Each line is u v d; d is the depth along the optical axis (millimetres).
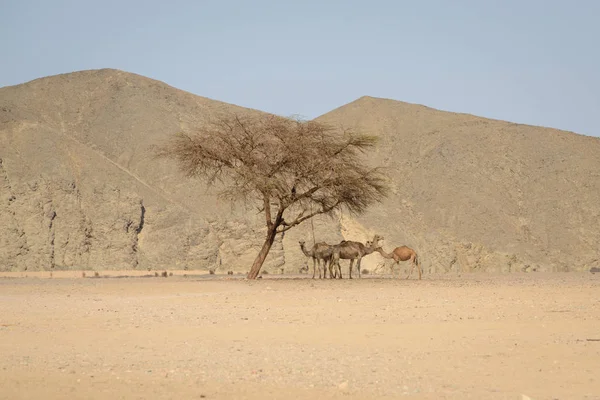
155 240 86500
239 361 16562
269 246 56438
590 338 20188
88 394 12867
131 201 87938
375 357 17109
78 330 22656
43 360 16719
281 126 54219
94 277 69500
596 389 13453
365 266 89375
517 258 98562
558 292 41094
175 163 100312
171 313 28406
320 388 13477
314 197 59250
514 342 19438
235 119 56750
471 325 23578
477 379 14375
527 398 12125
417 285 48406
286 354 17625
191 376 14672
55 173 87375
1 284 51156
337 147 55656
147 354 17641
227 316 27078
